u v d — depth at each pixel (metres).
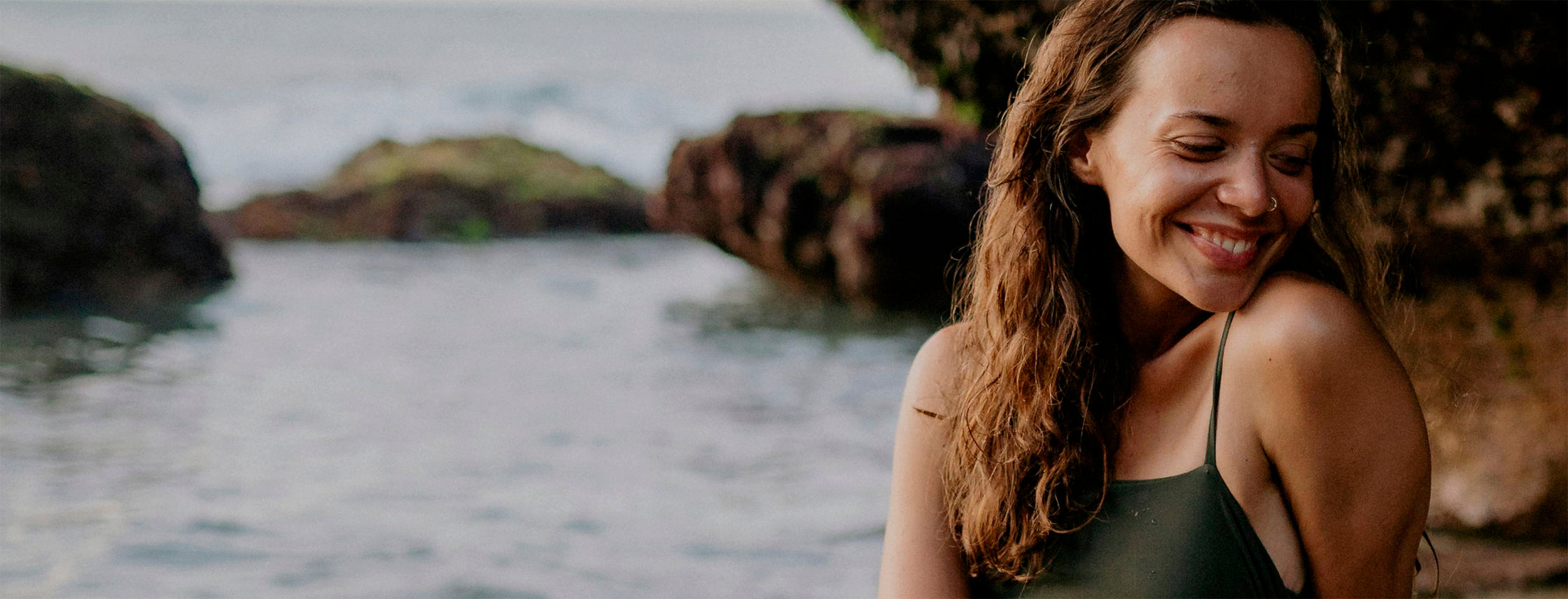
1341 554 1.49
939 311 16.03
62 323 15.23
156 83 46.16
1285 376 1.45
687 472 8.45
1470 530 5.64
